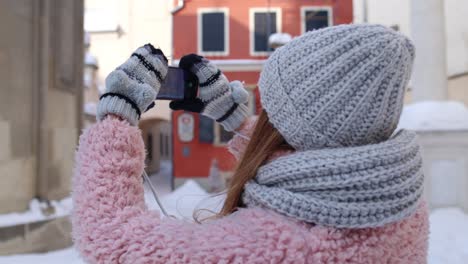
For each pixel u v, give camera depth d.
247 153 1.02
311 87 0.86
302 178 0.82
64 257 4.57
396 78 0.86
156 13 18.95
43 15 5.16
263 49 14.55
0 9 4.64
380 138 0.89
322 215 0.78
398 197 0.79
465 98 10.62
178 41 14.56
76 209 0.87
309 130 0.87
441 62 6.23
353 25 0.91
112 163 0.87
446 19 11.13
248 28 14.59
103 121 0.91
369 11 13.80
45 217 4.89
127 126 0.91
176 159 14.33
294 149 0.98
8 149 4.70
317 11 14.57
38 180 5.09
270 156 0.99
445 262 4.29
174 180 14.29
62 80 5.62
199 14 14.57
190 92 1.20
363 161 0.79
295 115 0.88
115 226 0.82
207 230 0.83
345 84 0.84
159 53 1.04
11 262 4.33
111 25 18.88
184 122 14.30
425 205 1.03
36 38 5.11
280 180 0.85
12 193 4.73
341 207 0.77
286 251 0.77
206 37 14.56
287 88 0.90
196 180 14.24
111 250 0.80
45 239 4.84
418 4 6.36
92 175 0.86
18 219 4.67
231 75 14.47
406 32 12.55
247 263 0.77
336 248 0.78
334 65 0.84
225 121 1.30
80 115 6.33
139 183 0.90
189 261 0.78
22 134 4.91
